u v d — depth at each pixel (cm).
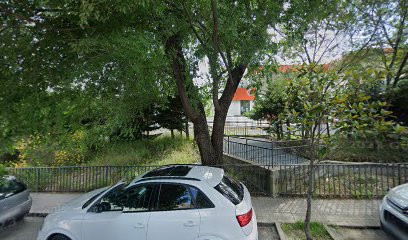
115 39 431
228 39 613
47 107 532
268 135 1506
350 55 1038
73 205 468
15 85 476
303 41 840
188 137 1476
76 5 441
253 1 662
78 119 674
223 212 376
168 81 755
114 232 402
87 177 936
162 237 385
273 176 709
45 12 487
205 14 626
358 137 406
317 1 681
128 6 417
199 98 768
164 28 555
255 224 404
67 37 471
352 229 519
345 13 907
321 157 445
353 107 385
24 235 581
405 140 386
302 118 433
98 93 589
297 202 663
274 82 1138
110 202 430
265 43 636
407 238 397
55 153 1229
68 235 423
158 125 1455
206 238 372
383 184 714
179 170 470
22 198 620
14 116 479
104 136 1185
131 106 873
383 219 446
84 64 473
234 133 1942
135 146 1359
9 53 454
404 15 897
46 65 498
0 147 468
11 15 436
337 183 746
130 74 521
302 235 504
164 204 402
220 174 453
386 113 372
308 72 446
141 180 432
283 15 688
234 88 829
